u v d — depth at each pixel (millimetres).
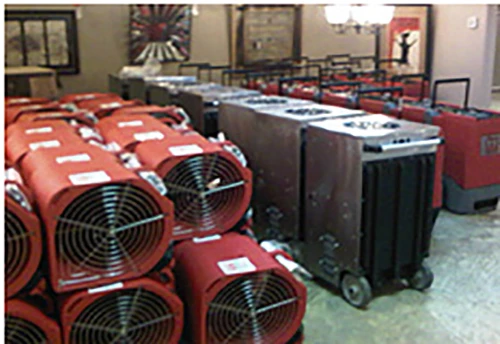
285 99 3854
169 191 2094
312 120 2957
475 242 3678
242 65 7109
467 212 4180
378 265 2781
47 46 6207
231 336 1942
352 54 7676
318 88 5000
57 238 1683
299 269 2744
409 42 7129
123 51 6598
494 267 3293
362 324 2662
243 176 2193
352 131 2650
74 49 6340
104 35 6469
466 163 4051
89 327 1710
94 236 1737
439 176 3475
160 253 1797
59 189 1628
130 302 1766
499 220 4098
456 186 4148
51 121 2914
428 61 7031
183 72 6887
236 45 7043
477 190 4145
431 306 2830
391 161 2668
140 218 1780
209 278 1867
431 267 3289
